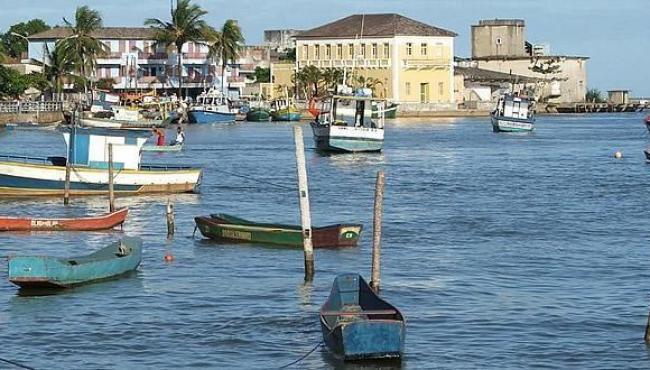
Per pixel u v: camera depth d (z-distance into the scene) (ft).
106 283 208.74
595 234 273.13
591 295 202.18
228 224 252.83
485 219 298.15
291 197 349.61
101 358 163.84
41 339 172.76
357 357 157.17
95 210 313.73
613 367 160.04
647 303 195.72
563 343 170.71
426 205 330.13
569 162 489.26
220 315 186.39
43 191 337.72
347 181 400.26
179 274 217.77
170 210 261.65
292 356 163.84
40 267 199.72
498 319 184.44
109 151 288.92
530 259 237.45
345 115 521.65
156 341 171.73
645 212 315.17
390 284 210.38
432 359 162.40
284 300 196.75
